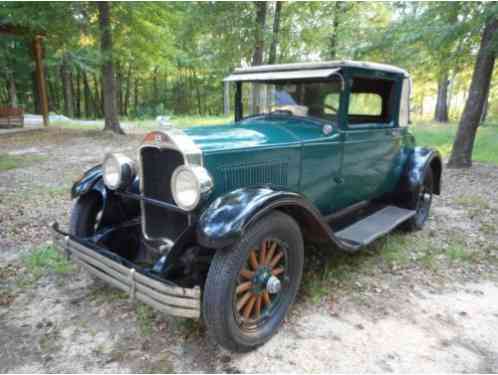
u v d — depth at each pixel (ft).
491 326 9.45
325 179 11.57
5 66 81.46
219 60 40.16
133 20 43.55
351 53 37.68
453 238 15.17
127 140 40.50
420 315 9.84
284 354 8.28
